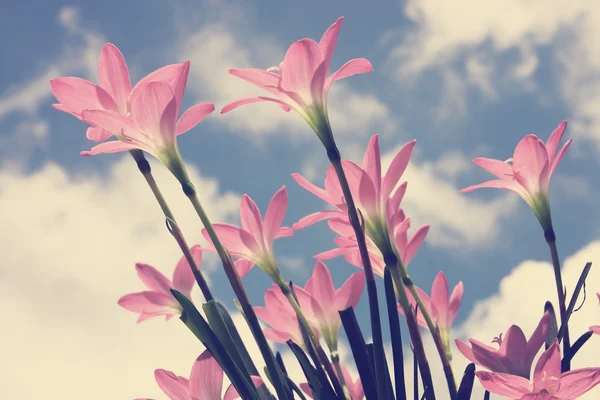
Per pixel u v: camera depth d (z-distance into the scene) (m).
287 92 0.61
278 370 0.61
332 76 0.61
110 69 0.64
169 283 0.70
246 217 0.67
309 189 0.64
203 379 0.61
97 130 0.65
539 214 0.64
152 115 0.60
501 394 0.58
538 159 0.64
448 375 0.60
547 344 0.62
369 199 0.62
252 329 0.59
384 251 0.61
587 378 0.56
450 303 0.66
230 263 0.59
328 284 0.69
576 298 0.60
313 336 0.63
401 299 0.60
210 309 0.59
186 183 0.60
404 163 0.62
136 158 0.61
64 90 0.62
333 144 0.60
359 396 0.68
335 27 0.61
